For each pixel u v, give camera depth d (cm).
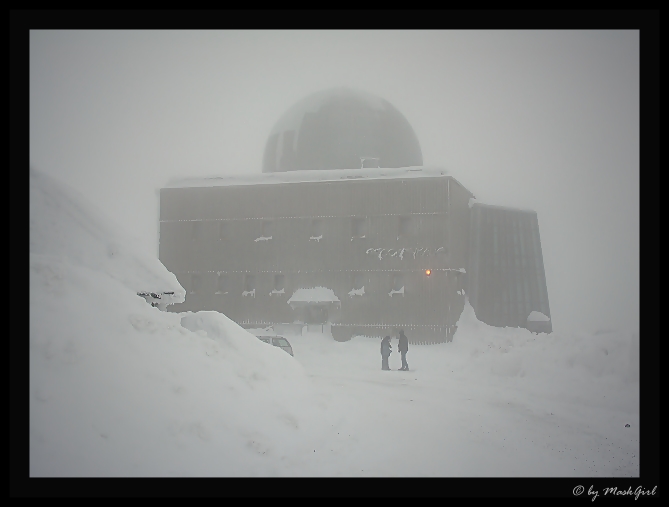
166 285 1256
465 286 4788
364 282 4491
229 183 4816
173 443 853
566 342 2345
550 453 1161
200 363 1080
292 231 4656
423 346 4206
